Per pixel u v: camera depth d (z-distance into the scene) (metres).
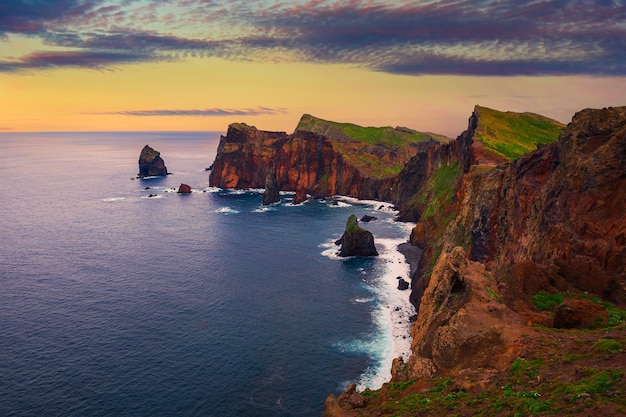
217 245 144.62
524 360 32.88
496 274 69.69
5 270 118.75
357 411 35.50
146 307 95.19
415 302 95.94
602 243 46.69
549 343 34.66
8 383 67.50
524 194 72.25
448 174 180.88
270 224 176.38
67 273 116.44
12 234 159.25
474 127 170.62
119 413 61.34
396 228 171.75
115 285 107.94
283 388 67.12
